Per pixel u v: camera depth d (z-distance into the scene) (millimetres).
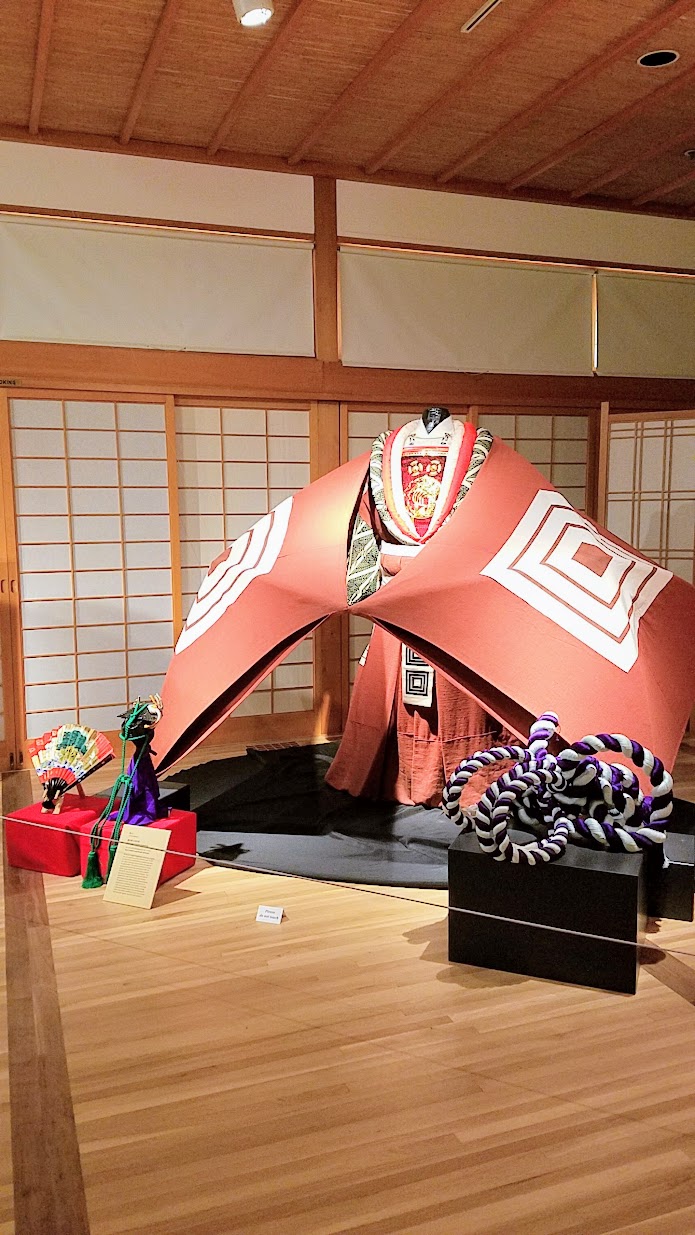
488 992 2168
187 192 4410
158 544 4641
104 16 3199
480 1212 1464
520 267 5078
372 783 3623
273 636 3053
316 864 3012
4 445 4270
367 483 3557
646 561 3240
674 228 5445
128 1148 1624
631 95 3865
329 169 4645
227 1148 1619
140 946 2438
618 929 2170
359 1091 1771
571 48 3479
